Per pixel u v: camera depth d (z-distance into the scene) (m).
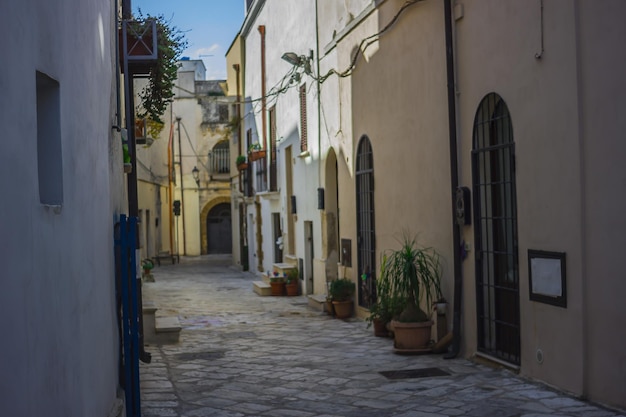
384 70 11.87
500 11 8.05
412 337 9.61
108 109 6.50
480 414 6.39
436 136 9.95
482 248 8.77
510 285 8.16
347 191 14.20
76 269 4.39
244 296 19.48
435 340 9.97
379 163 12.24
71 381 4.15
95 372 5.00
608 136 6.27
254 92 26.25
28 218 3.30
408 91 10.87
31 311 3.31
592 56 6.46
